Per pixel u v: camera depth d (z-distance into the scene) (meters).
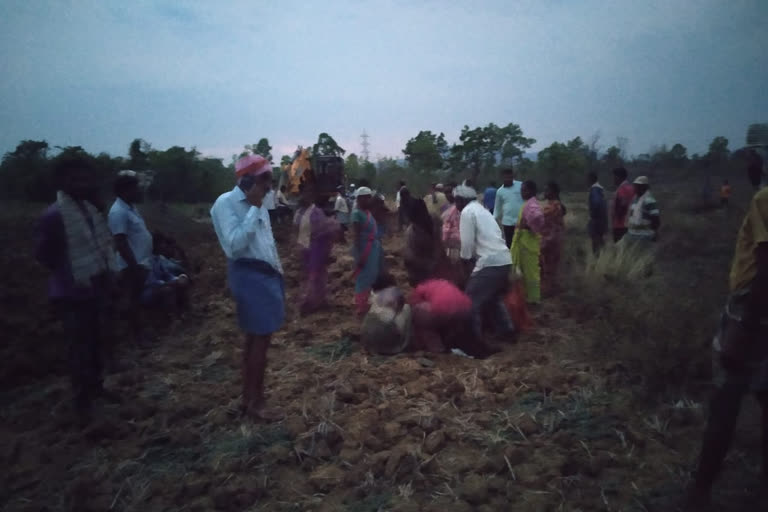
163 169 40.78
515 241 7.32
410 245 6.88
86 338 4.43
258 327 4.09
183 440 3.94
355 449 3.72
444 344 5.76
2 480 3.67
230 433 4.07
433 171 58.34
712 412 2.82
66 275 4.26
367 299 6.96
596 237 9.87
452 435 3.81
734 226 14.16
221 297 8.41
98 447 4.02
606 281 7.59
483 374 4.93
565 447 3.63
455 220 6.95
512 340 5.94
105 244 4.50
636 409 4.11
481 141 60.00
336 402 4.39
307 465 3.58
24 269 9.91
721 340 2.83
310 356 5.62
